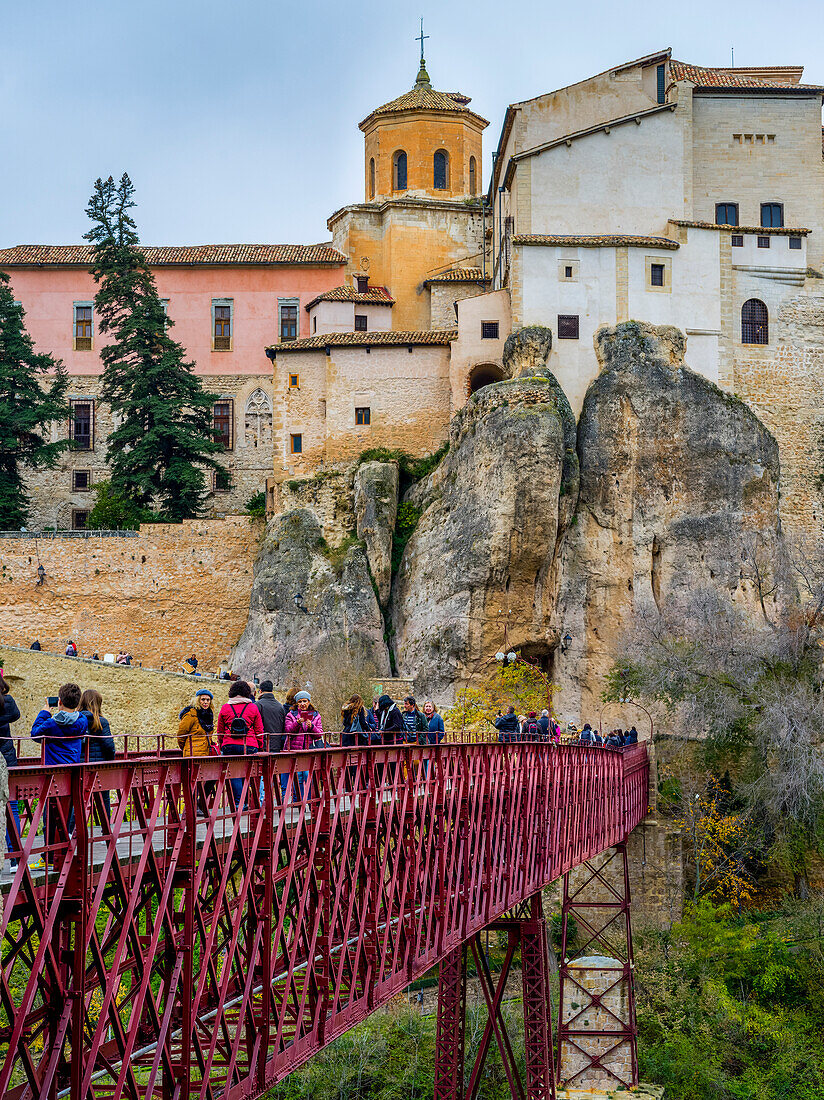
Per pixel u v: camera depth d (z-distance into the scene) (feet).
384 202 258.57
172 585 219.82
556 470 199.93
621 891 167.12
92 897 38.47
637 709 198.49
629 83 229.86
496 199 250.78
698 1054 141.49
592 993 141.08
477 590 197.06
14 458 232.32
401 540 215.31
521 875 92.07
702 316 222.28
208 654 218.79
